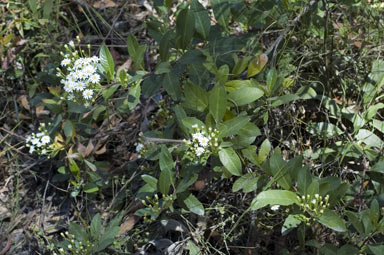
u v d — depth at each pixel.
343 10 1.39
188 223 1.22
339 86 1.35
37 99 1.37
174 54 1.34
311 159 1.25
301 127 1.32
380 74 1.29
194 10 1.27
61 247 1.24
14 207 1.33
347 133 1.24
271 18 1.34
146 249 1.24
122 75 1.12
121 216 1.22
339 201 1.17
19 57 1.48
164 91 1.37
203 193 1.27
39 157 1.39
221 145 1.12
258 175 1.16
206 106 1.16
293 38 1.38
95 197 1.33
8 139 1.43
